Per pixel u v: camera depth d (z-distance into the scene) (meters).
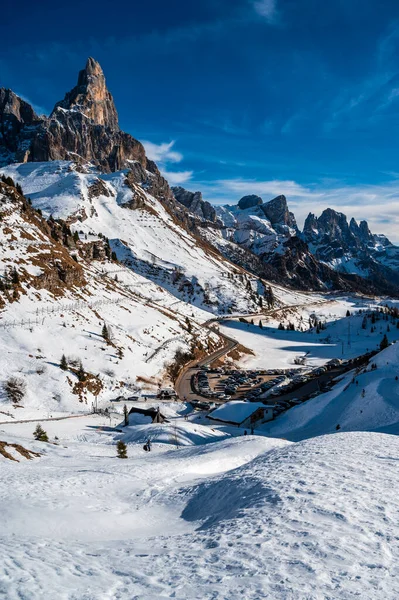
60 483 28.61
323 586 10.10
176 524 21.81
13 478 28.89
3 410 82.25
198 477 34.91
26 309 117.38
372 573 10.70
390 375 87.62
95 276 173.75
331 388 108.62
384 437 34.41
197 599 9.94
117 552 14.55
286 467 24.92
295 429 79.00
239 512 18.23
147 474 35.00
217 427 85.50
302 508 16.36
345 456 26.20
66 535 18.75
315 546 12.55
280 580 10.55
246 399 113.50
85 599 10.01
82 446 61.66
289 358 177.25
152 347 139.12
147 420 84.75
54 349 108.12
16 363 96.94
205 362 150.88
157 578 11.42
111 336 127.19
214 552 13.16
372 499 16.89
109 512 23.38
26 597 9.95
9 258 131.25
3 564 12.18
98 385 104.31
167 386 123.00
